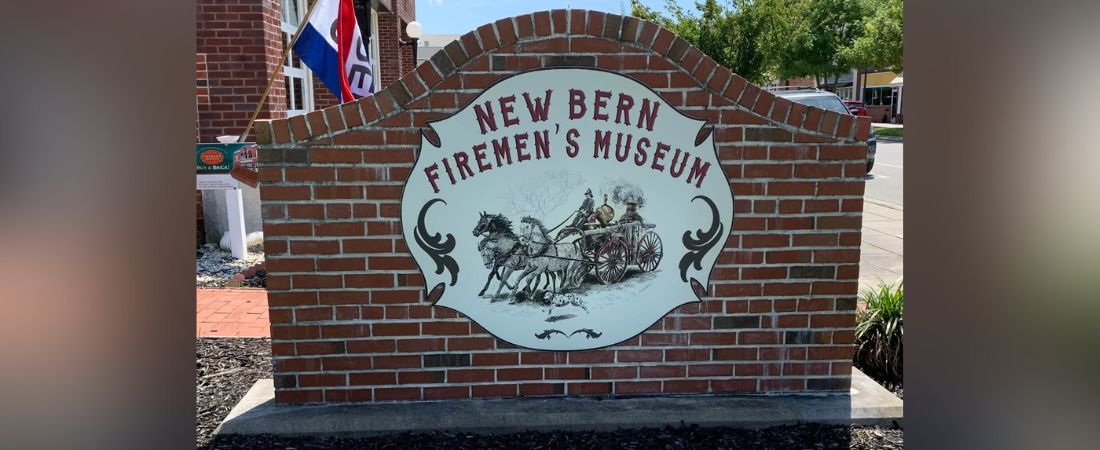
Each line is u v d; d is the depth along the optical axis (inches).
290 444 152.7
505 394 165.2
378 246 157.6
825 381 168.9
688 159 158.6
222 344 209.8
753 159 158.9
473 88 153.9
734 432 159.0
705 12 941.2
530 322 162.6
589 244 160.6
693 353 166.1
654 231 161.0
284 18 382.9
